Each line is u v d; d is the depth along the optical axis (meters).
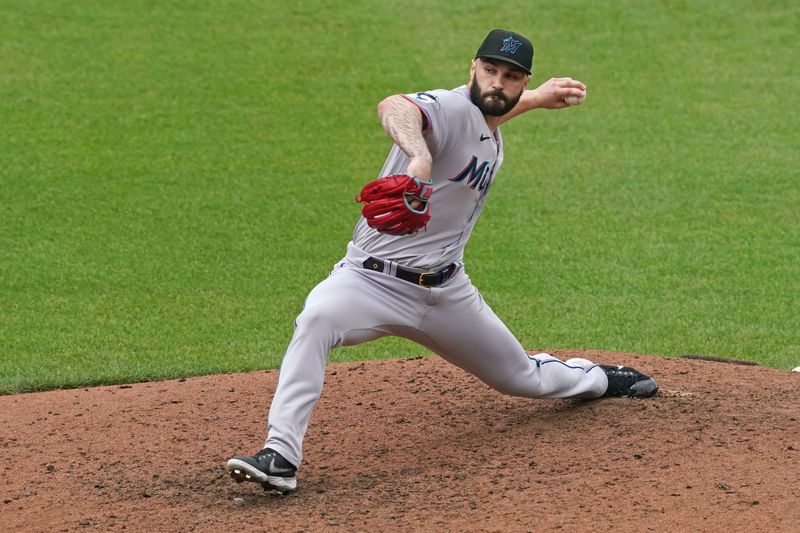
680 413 19.91
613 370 21.05
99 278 35.66
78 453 19.70
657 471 17.14
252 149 48.91
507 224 41.50
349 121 52.31
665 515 15.42
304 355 16.89
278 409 16.75
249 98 54.66
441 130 16.66
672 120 52.84
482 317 18.55
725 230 41.00
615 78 57.62
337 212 42.44
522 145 50.25
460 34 62.47
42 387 26.09
